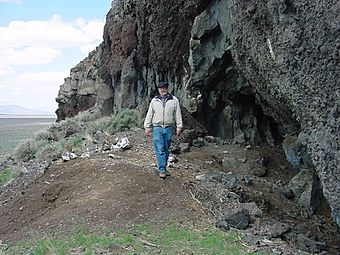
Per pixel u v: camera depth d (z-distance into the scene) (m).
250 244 7.99
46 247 7.82
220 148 14.55
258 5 9.21
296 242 8.66
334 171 7.79
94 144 15.11
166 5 15.30
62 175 11.55
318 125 8.07
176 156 13.05
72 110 31.81
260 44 9.48
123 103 20.47
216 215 9.20
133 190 9.77
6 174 16.05
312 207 11.22
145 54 18.61
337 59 7.23
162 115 10.29
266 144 15.41
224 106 15.54
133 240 7.90
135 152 13.12
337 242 9.46
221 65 13.54
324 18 7.36
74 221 8.88
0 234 9.77
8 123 113.62
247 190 11.27
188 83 14.76
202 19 13.07
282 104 10.40
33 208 10.50
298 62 8.27
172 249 7.54
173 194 9.76
